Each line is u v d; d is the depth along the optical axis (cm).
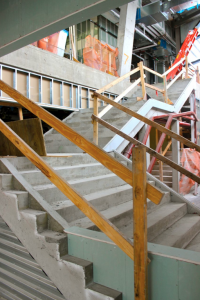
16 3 233
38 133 301
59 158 321
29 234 205
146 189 141
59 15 200
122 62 927
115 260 163
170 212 296
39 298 207
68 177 300
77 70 682
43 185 266
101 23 1232
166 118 592
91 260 175
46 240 190
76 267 172
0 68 504
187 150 593
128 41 948
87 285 169
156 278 148
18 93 217
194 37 1100
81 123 558
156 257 148
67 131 182
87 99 734
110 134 477
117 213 257
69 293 178
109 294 157
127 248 146
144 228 139
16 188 237
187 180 582
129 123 457
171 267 142
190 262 136
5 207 227
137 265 142
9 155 344
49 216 206
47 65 595
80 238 182
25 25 227
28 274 213
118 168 152
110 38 1315
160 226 262
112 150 414
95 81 748
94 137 391
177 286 141
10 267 232
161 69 1895
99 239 171
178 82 838
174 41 1711
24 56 541
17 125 325
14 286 228
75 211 241
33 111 206
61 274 182
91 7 183
